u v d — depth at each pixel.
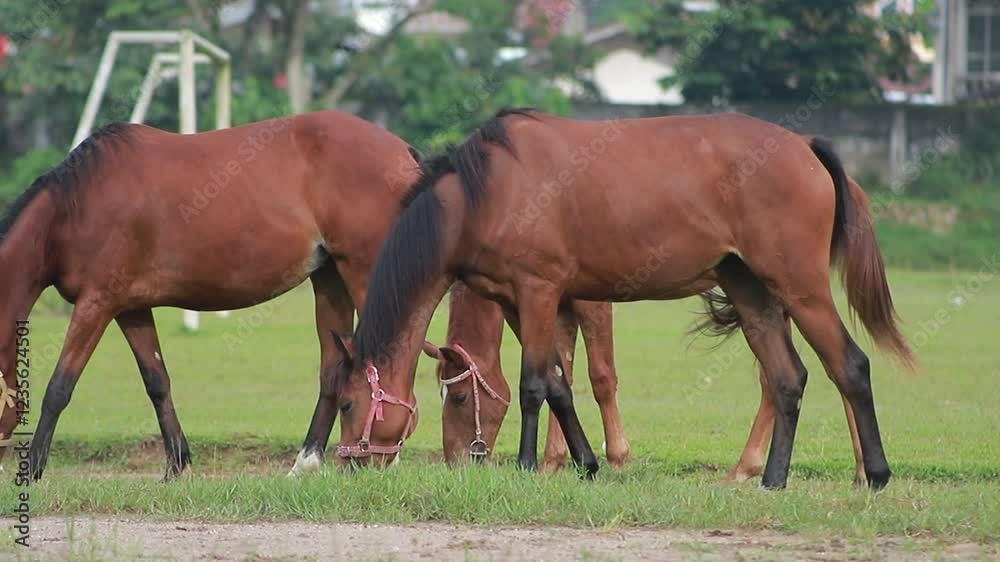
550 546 10.11
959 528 10.42
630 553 9.87
